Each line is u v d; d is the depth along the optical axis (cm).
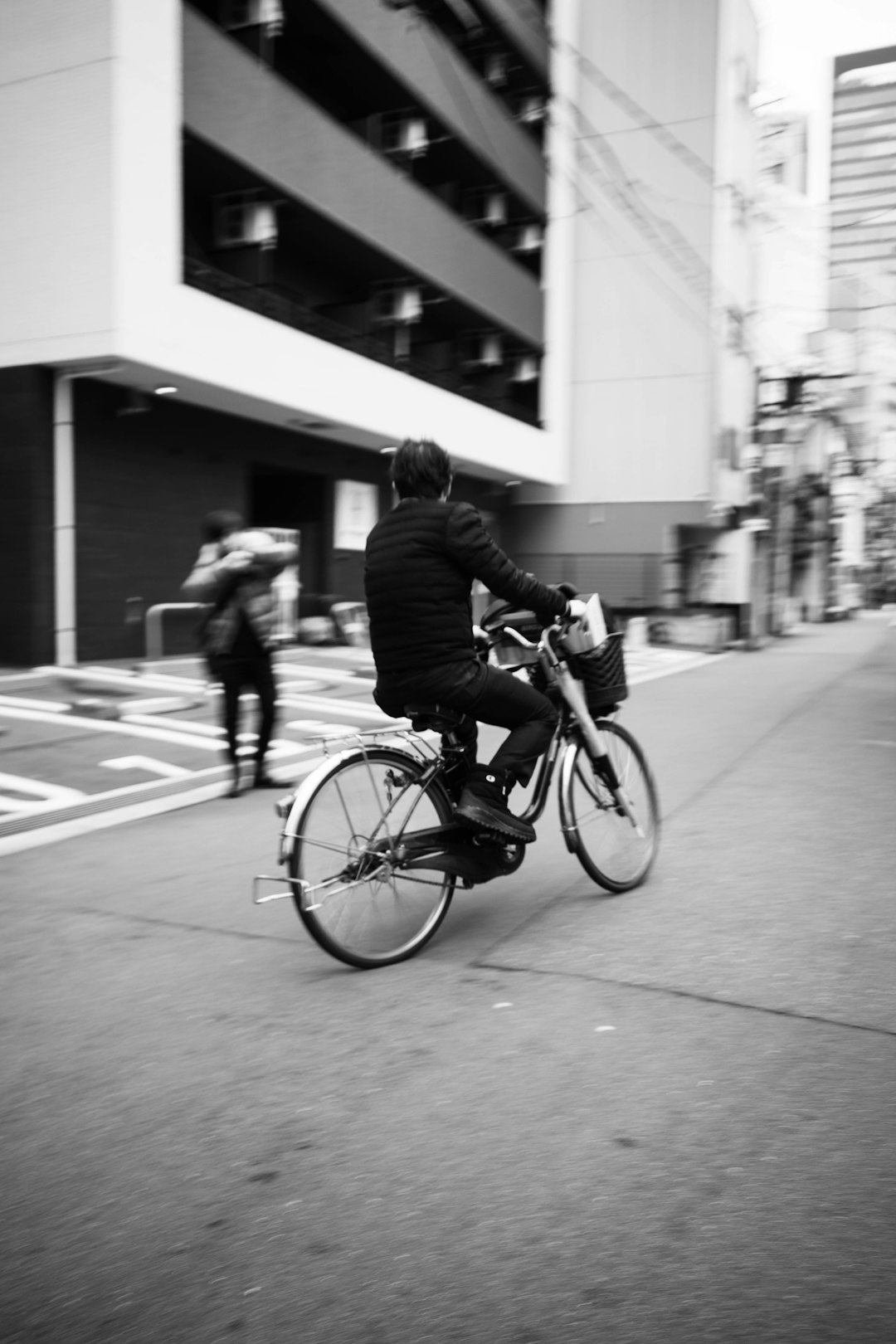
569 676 440
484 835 391
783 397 3173
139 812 637
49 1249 216
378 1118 266
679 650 2392
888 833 557
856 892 450
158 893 476
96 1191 237
